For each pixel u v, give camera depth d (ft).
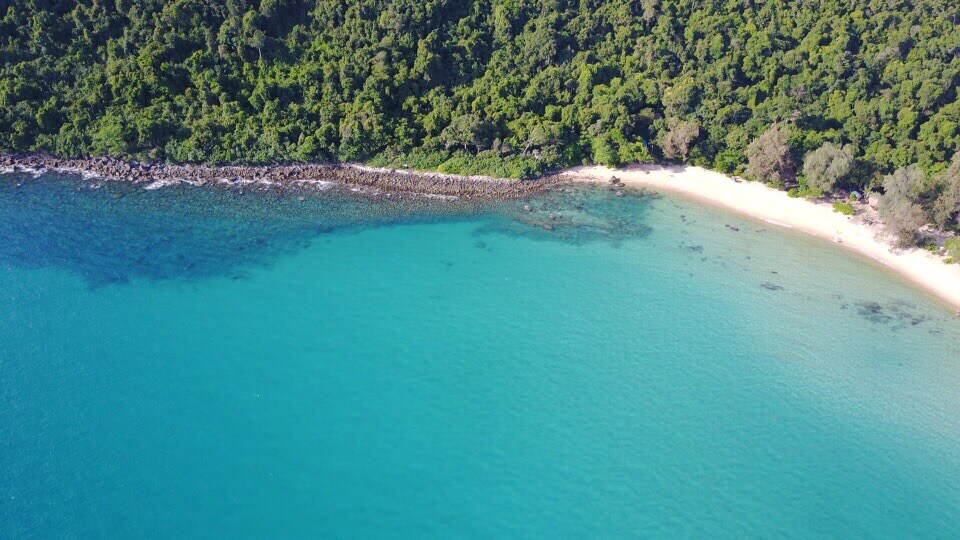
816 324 295.69
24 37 409.08
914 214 329.31
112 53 410.31
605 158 413.80
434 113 418.72
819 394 258.78
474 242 348.38
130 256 319.88
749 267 334.44
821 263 338.34
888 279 325.83
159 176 390.83
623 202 391.45
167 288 298.35
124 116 401.08
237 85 419.54
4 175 382.01
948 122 372.58
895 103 393.50
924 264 332.60
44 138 395.75
